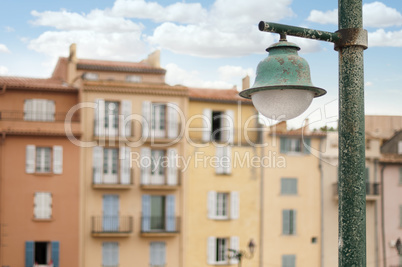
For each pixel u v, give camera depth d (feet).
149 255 149.59
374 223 162.40
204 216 153.58
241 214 154.71
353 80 18.71
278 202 156.15
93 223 146.51
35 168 144.87
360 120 18.62
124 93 152.87
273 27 18.42
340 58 18.97
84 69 158.40
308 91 19.79
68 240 144.66
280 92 19.65
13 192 143.02
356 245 18.21
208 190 154.20
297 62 19.61
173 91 155.43
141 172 151.53
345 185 18.45
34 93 151.33
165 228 151.43
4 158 143.23
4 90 148.66
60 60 158.92
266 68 19.76
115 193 149.18
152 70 163.43
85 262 145.28
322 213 157.48
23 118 150.10
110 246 147.33
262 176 156.25
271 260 155.43
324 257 156.87
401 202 162.40
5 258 140.97
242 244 154.20
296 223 156.56
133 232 149.07
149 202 151.02
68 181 146.10
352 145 18.51
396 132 160.25
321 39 18.78
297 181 156.97
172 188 151.64
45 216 144.36
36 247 145.38
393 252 162.20
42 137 145.69
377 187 160.86
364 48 18.93
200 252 152.66
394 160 162.09
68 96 152.87
